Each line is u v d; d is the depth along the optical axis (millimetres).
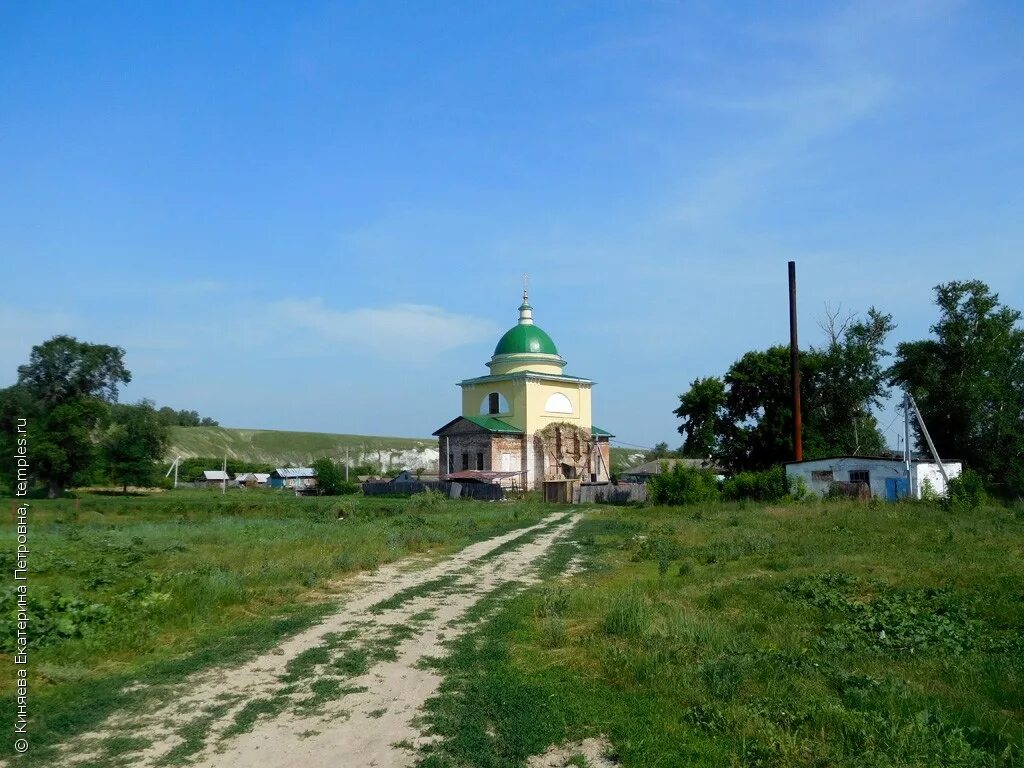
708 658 10391
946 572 16656
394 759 7746
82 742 8242
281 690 10031
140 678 10508
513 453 70562
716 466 62719
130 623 12953
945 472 40250
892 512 32812
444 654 11914
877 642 11578
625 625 12336
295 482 100062
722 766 7207
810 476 45250
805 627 12672
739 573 18719
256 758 7812
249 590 16297
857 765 6879
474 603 16219
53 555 21375
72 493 69250
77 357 74125
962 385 50875
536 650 11805
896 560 18875
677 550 23781
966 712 8188
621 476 85125
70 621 12461
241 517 44781
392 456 164875
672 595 15953
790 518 32375
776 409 57344
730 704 8664
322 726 8695
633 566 21766
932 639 11570
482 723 8664
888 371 56781
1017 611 13016
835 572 17359
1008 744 7293
